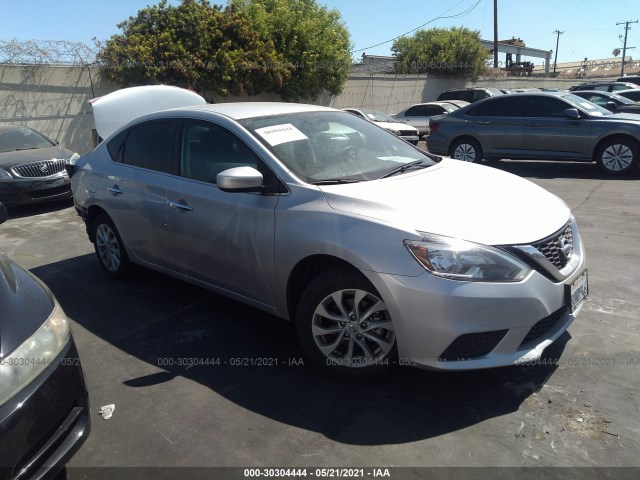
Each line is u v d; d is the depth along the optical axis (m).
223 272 3.80
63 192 8.87
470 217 2.99
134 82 14.61
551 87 34.91
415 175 3.65
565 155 9.99
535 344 2.94
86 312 4.44
